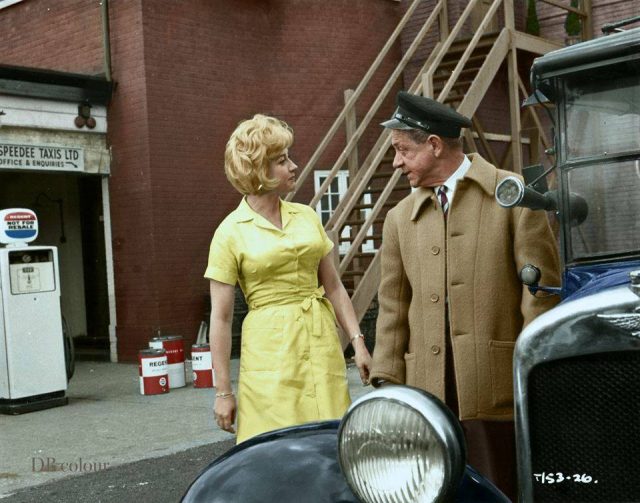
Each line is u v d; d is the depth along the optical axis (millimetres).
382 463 2096
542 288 2822
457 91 13867
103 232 14531
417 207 3303
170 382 9969
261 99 13531
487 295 3146
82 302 14961
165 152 12406
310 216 3629
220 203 12992
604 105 2652
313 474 2375
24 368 8820
